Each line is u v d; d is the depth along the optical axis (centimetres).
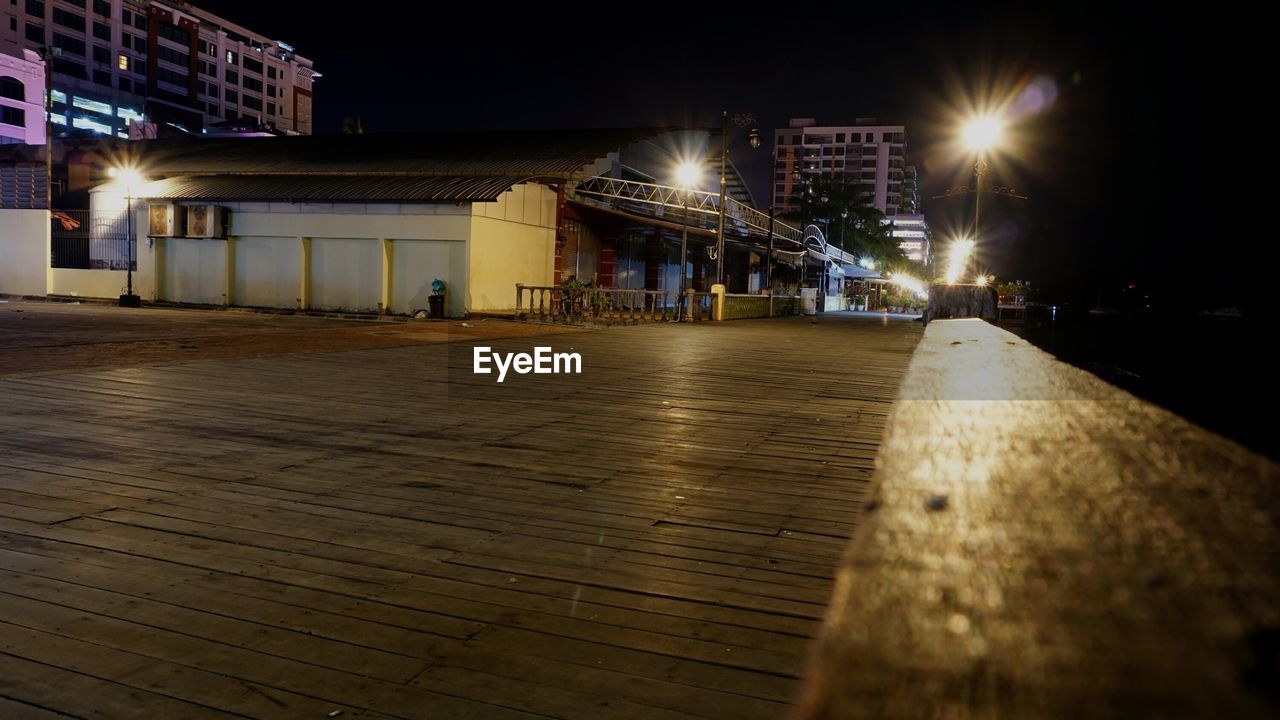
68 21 8375
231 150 3538
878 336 2395
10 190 3166
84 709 255
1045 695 36
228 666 287
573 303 2538
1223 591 50
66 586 357
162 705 259
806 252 5031
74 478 539
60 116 8056
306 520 466
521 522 474
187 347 1406
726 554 424
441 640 313
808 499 536
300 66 11619
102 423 722
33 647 298
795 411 902
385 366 1206
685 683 281
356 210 2605
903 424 128
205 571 381
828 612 52
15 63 7206
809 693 40
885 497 84
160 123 7612
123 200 2995
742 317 3494
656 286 3956
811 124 17975
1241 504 76
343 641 310
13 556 393
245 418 770
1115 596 50
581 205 3244
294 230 2678
